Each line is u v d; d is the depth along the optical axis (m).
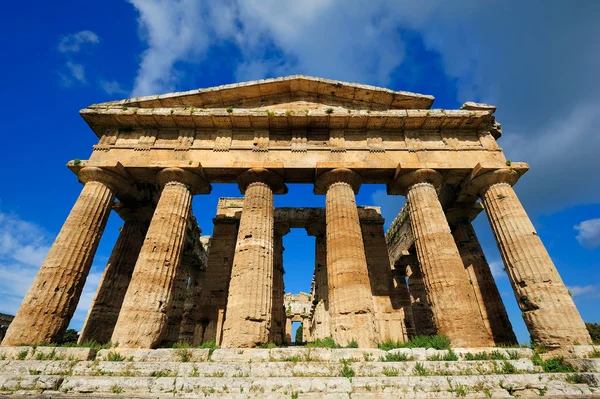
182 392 9.31
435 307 14.22
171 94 18.55
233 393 9.25
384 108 19.48
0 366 10.41
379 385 9.48
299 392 9.25
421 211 16.36
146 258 14.45
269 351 11.38
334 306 14.27
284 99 19.41
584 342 12.37
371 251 24.34
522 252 14.84
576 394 8.94
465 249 19.91
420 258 15.74
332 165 17.05
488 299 18.22
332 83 18.86
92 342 13.08
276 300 23.19
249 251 15.05
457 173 17.77
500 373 10.49
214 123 18.03
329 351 11.39
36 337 12.52
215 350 11.55
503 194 16.52
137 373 10.23
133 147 17.52
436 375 10.22
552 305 13.31
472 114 17.89
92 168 16.45
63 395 9.03
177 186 16.67
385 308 22.23
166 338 22.11
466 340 12.91
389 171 17.56
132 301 13.33
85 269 14.83
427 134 18.45
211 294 22.23
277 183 17.61
